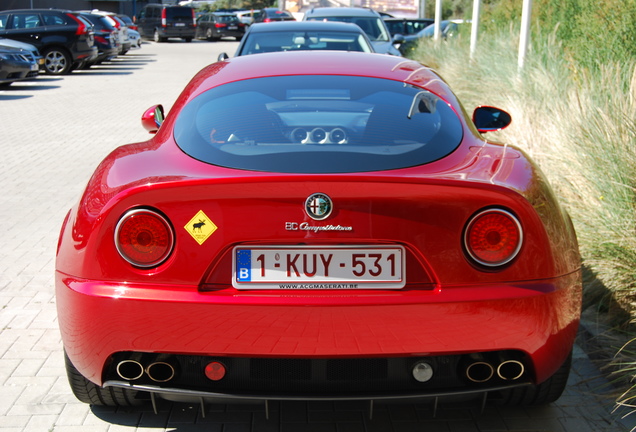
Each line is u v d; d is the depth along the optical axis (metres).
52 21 21.36
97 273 2.60
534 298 2.56
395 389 2.66
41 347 3.84
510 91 8.74
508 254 2.57
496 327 2.56
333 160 2.81
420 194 2.52
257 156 2.85
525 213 2.58
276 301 2.51
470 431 3.07
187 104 3.43
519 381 2.73
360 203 2.51
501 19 14.37
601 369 3.52
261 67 3.78
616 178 4.49
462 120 3.36
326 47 9.78
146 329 2.55
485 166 2.86
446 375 2.68
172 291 2.54
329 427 3.11
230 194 2.51
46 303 4.45
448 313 2.52
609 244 4.19
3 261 5.20
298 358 2.58
